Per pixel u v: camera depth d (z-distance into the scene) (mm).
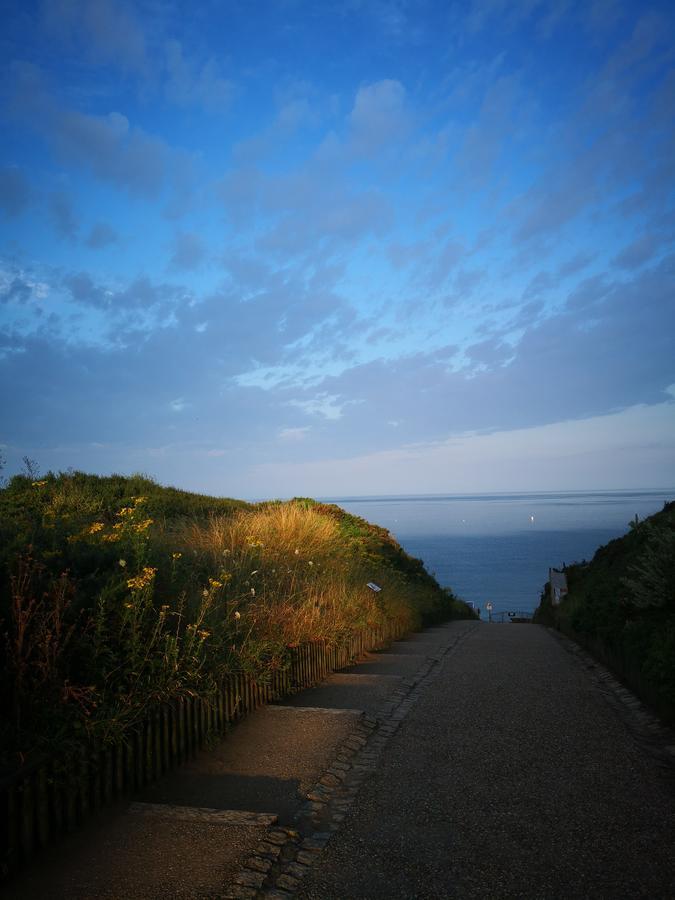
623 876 3051
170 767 4395
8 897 2879
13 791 3119
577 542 197375
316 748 4883
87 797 3625
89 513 11516
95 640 4102
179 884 2986
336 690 6973
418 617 15102
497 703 6359
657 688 5926
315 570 10711
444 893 2943
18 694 3570
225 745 4945
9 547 4566
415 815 3771
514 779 4297
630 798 3951
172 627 5180
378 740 5211
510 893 2930
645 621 7246
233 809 3803
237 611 6195
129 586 4516
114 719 3746
